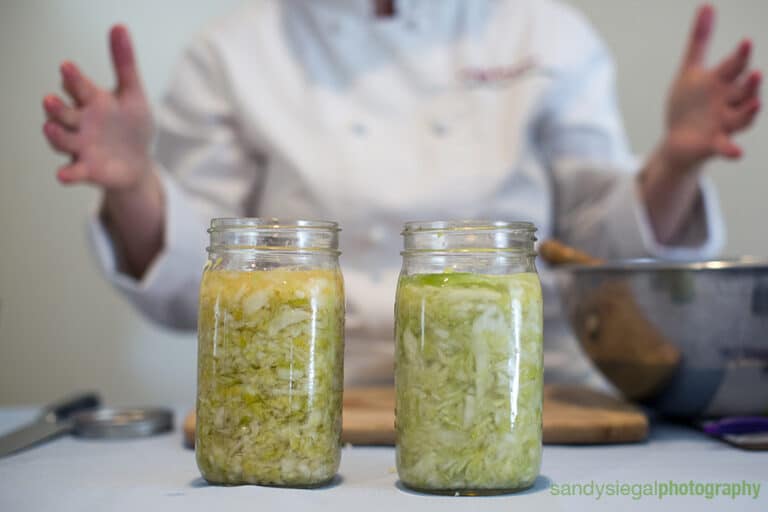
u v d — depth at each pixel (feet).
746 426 2.73
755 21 6.29
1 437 2.81
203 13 6.66
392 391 3.46
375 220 4.42
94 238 3.97
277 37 4.80
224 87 4.72
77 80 3.33
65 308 6.48
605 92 4.90
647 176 4.25
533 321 1.91
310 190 4.46
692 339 2.73
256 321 1.90
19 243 6.44
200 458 1.96
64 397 6.46
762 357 2.69
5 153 6.43
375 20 4.73
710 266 2.69
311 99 4.65
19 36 6.45
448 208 4.42
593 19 6.51
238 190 4.77
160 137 4.87
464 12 4.80
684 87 3.88
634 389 2.99
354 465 2.29
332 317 1.96
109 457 2.51
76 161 3.48
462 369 1.85
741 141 6.26
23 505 1.86
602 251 4.55
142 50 6.61
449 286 1.87
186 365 6.63
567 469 2.23
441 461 1.85
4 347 6.42
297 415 1.90
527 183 4.54
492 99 4.64
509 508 1.75
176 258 4.06
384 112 4.66
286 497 1.81
